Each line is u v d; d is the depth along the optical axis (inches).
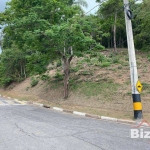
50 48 657.0
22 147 224.7
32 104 701.3
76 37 577.6
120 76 689.0
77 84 740.0
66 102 662.5
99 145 230.1
